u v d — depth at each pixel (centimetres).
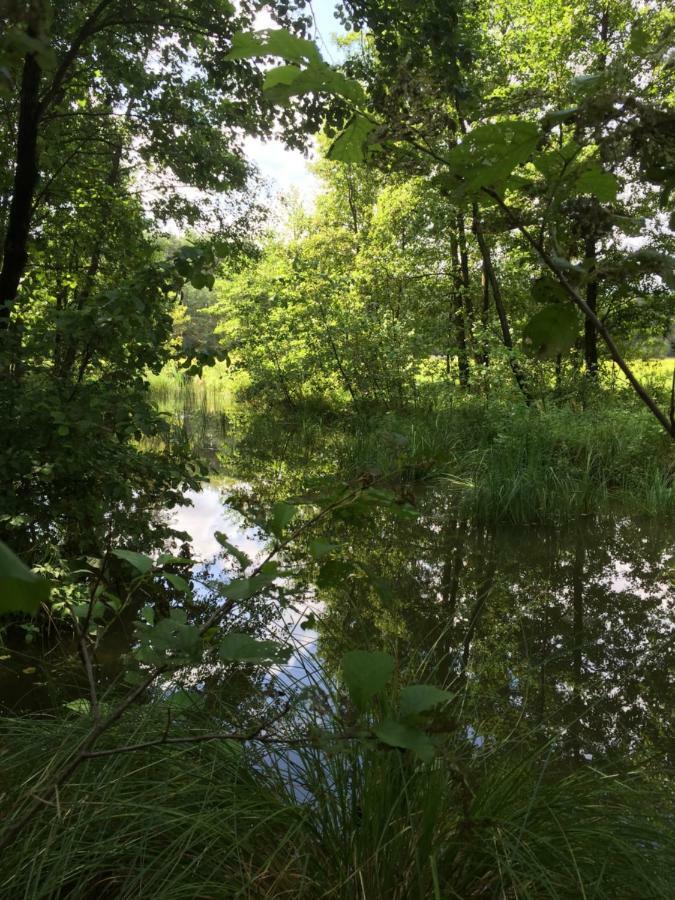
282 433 1473
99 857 194
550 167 78
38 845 194
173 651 114
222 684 279
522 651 444
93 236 934
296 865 200
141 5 793
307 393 1836
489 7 1285
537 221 80
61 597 330
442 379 1445
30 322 529
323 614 428
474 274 1744
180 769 228
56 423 434
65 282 923
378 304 1709
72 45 753
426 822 191
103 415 477
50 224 930
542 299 82
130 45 895
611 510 820
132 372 523
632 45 70
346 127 84
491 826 192
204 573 490
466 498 806
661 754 316
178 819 199
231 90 858
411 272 1730
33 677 368
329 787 213
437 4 487
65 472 449
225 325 2077
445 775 195
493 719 331
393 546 673
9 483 437
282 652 105
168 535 511
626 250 77
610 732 339
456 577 595
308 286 1625
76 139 927
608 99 70
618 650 450
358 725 100
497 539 710
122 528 475
